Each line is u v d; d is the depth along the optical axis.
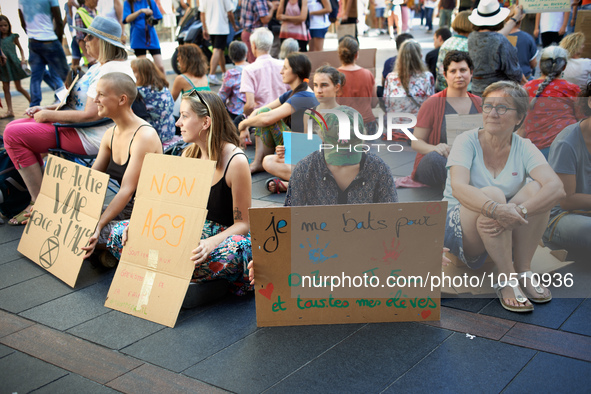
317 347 2.68
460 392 2.33
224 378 2.47
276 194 4.85
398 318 2.86
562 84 4.02
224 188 3.10
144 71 4.77
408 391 2.35
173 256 2.97
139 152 3.55
